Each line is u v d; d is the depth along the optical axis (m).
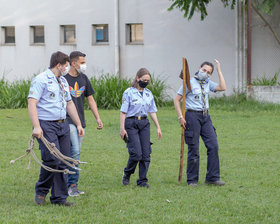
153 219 5.82
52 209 6.22
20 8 24.31
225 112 17.97
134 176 8.49
